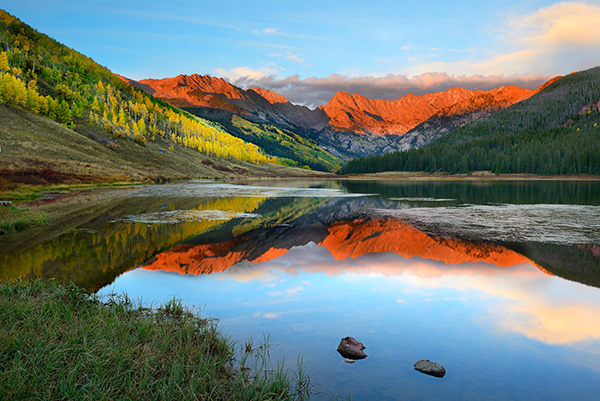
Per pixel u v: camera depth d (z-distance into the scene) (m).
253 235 21.00
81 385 4.98
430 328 7.85
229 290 10.59
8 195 39.53
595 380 5.77
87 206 34.38
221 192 59.34
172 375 5.35
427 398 5.18
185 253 16.00
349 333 7.56
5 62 115.69
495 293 10.35
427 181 121.75
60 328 6.56
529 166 143.50
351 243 18.69
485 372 6.01
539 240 19.02
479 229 22.69
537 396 5.28
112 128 123.38
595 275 12.24
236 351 6.66
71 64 178.75
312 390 5.39
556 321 8.30
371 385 5.54
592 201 42.69
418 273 12.70
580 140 161.62
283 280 11.73
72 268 12.97
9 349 5.60
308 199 48.38
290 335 7.42
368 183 107.69
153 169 104.94
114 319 7.28
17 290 9.17
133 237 19.53
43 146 76.56
